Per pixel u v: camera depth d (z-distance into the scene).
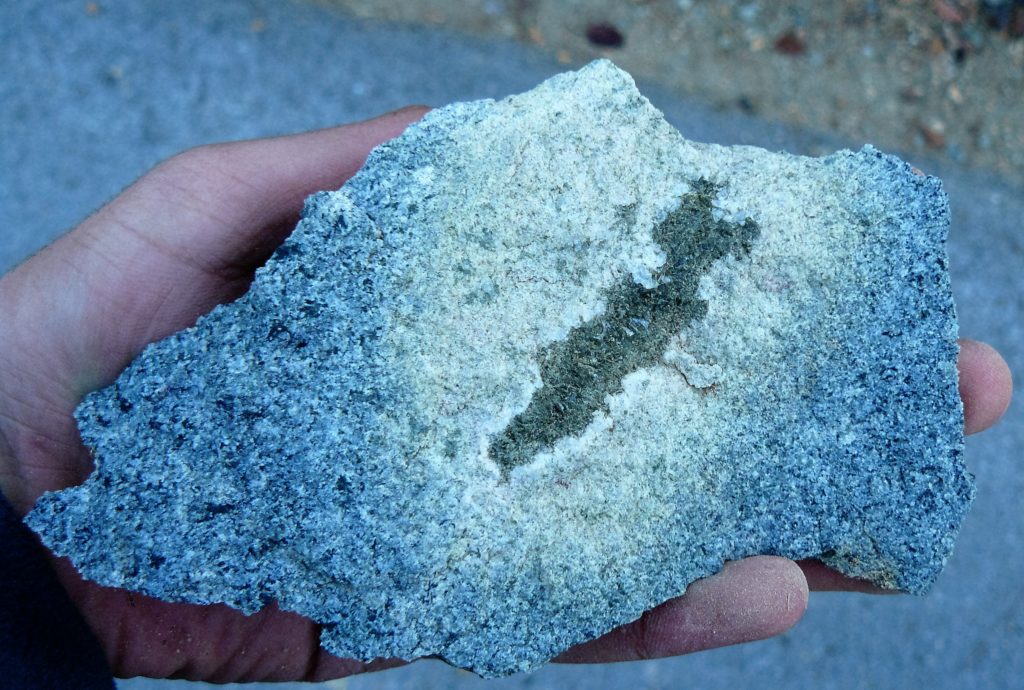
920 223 0.28
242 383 0.26
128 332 0.30
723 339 0.28
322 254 0.26
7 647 0.26
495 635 0.26
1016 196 0.43
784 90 0.43
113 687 0.28
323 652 0.31
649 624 0.28
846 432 0.28
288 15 0.42
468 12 0.42
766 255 0.28
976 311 0.42
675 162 0.28
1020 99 0.44
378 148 0.27
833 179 0.28
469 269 0.27
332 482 0.26
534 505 0.27
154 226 0.30
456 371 0.27
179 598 0.25
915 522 0.28
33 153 0.41
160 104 0.41
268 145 0.31
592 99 0.28
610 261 0.28
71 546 0.26
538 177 0.27
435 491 0.26
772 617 0.27
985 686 0.40
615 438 0.27
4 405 0.29
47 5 0.42
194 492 0.26
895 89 0.43
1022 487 0.41
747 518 0.28
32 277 0.30
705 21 0.43
